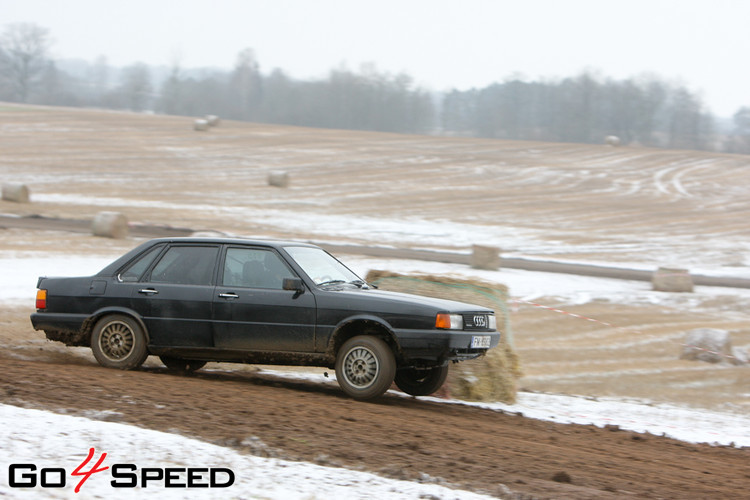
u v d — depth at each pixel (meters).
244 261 21.06
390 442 14.98
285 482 11.65
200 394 18.02
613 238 86.62
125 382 18.64
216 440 13.69
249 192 108.38
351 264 59.19
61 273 46.44
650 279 61.66
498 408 22.66
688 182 135.75
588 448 17.41
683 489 14.04
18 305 34.47
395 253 67.69
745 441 21.62
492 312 21.52
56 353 24.78
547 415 22.41
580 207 108.25
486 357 23.88
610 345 37.09
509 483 12.87
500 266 63.53
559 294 50.59
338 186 117.50
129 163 129.62
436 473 13.05
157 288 21.19
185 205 94.44
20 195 86.38
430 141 183.62
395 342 19.86
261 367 26.75
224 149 153.25
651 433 21.31
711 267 72.44
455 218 95.62
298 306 20.12
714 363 34.41
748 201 118.69
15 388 16.69
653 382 30.62
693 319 45.81
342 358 19.88
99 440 12.89
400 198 109.25
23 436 12.72
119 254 57.38
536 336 38.16
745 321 46.25
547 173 139.38
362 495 11.30
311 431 15.19
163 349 21.16
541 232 88.81
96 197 96.81
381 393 19.59
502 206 106.38
